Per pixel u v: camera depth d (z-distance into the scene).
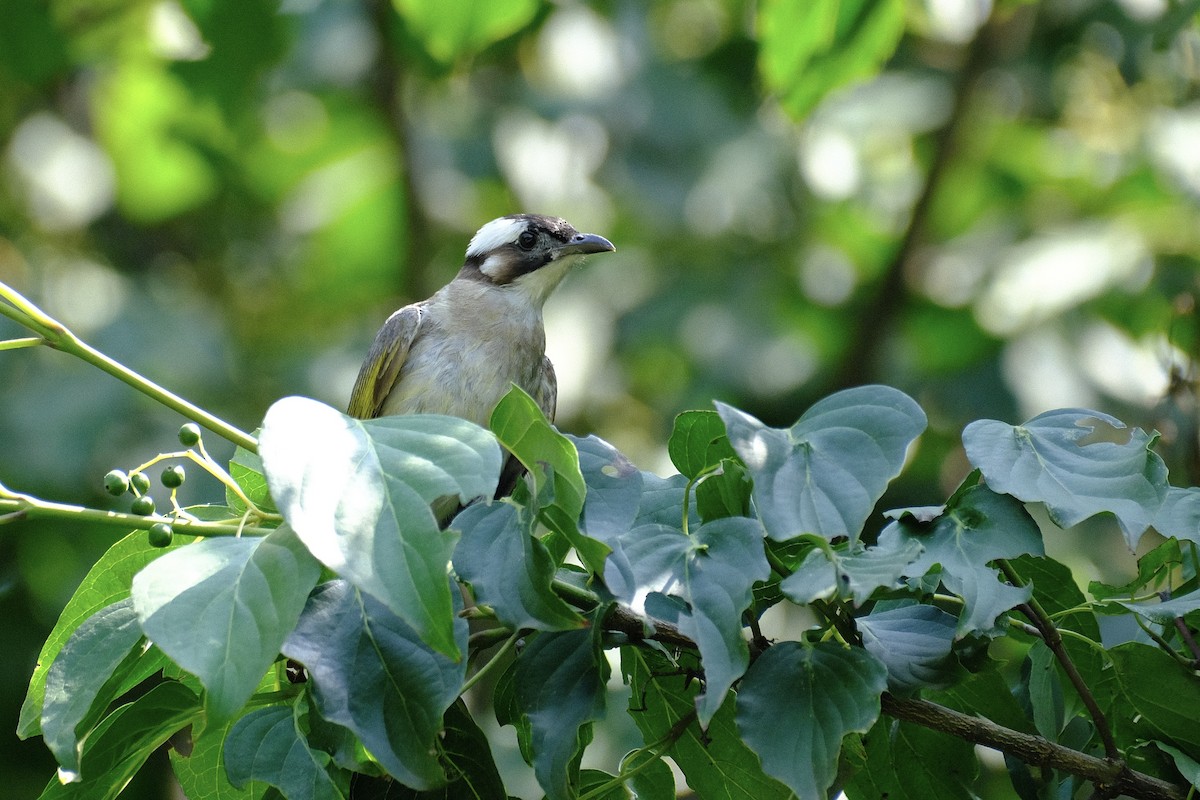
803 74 9.42
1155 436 4.90
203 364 14.08
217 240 16.66
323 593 4.72
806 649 4.70
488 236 10.94
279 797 5.16
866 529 12.70
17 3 13.49
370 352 10.40
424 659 4.57
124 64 15.59
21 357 13.34
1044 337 12.70
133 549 5.40
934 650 5.00
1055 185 14.74
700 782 5.50
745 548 4.66
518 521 4.76
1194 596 5.04
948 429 13.20
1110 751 5.06
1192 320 9.55
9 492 4.79
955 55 15.23
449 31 9.59
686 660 5.37
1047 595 5.61
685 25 16.25
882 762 5.46
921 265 14.32
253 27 13.16
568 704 4.74
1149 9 13.56
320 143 15.93
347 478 4.30
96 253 16.06
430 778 4.46
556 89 15.13
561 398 13.59
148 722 5.00
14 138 15.98
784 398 14.04
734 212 14.84
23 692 12.30
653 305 14.40
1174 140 13.14
